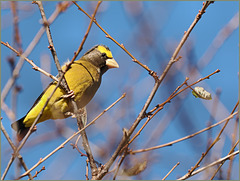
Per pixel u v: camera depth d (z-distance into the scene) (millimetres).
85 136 8352
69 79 11219
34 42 6766
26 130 10375
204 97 8078
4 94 6238
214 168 7434
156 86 8055
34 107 10234
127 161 7258
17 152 6648
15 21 6980
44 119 10547
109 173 7582
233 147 7270
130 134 7652
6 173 6543
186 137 7453
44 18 8242
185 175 7336
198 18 7953
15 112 6254
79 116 8875
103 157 7770
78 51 7812
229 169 6855
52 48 8609
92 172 8016
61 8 8109
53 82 10375
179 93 8609
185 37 8094
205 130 7375
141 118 7824
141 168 7199
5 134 6836
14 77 6309
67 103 10305
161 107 7742
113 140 7891
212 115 7629
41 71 8406
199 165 7414
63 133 8242
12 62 6316
